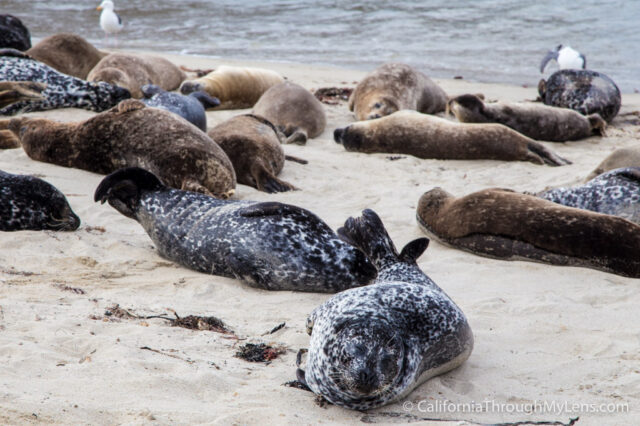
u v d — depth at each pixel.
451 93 54.25
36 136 31.42
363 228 18.22
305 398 13.26
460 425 12.22
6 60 42.22
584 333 16.86
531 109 41.69
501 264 22.30
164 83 52.38
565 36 78.44
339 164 36.38
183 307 17.89
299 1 106.69
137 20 92.62
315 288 19.52
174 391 12.89
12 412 11.25
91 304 17.52
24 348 14.16
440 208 24.61
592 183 26.22
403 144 38.34
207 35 83.19
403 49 73.94
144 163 28.58
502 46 74.50
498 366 15.16
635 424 12.53
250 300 18.84
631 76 61.19
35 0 106.81
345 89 54.16
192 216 21.47
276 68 64.00
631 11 91.50
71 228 23.58
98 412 11.73
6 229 22.89
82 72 52.09
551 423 12.48
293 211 20.27
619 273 21.14
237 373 14.09
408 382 13.19
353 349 12.30
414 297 14.21
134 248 22.69
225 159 28.77
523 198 23.25
